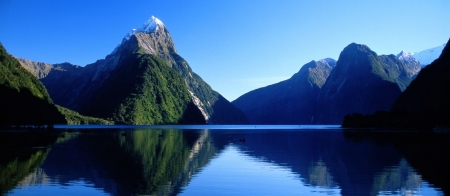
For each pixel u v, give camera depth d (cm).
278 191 2947
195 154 5438
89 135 10056
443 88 18188
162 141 8175
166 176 3491
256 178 3456
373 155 5384
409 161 4666
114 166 4066
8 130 11738
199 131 14900
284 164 4394
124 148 6216
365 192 2919
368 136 10550
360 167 4166
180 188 2991
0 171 3594
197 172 3756
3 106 13800
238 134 12419
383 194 2858
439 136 10169
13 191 2800
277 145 7344
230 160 4756
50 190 2847
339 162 4588
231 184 3183
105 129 15050
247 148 6562
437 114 15388
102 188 2931
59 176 3397
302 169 4016
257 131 15812
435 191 2941
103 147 6344
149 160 4631
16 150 5575
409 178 3469
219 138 9769
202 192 2873
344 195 2820
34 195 2697
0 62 17138
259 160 4769
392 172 3819
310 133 13425
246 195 2808
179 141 8300
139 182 3178
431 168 4072
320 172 3812
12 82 15875
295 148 6638
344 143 7875
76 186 2988
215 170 3900
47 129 13362
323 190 2986
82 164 4159
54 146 6359
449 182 3297
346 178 3472
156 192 2844
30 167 3881
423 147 6662
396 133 12250
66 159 4572
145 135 10631
